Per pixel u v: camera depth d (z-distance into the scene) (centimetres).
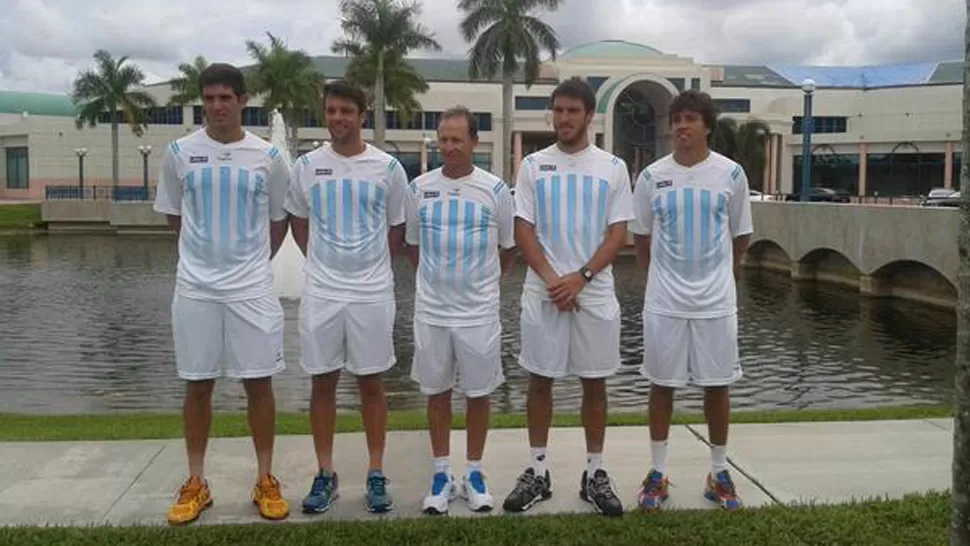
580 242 454
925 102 6862
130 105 5612
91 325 1564
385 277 462
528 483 472
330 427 472
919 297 1981
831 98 7194
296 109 5103
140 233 4394
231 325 448
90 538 418
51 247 3500
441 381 464
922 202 4031
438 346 460
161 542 413
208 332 446
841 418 673
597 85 6600
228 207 441
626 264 2761
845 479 517
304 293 463
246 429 632
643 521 443
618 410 927
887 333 1606
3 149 6662
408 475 521
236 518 454
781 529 432
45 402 999
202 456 464
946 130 6394
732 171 462
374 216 457
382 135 4584
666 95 6319
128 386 1091
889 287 2083
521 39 4262
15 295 1983
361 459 551
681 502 479
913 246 1897
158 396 1036
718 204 458
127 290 2070
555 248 457
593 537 423
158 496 485
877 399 1093
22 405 981
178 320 447
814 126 7225
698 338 462
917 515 445
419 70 7438
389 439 593
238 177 440
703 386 466
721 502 470
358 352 457
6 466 535
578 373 465
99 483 505
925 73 7975
